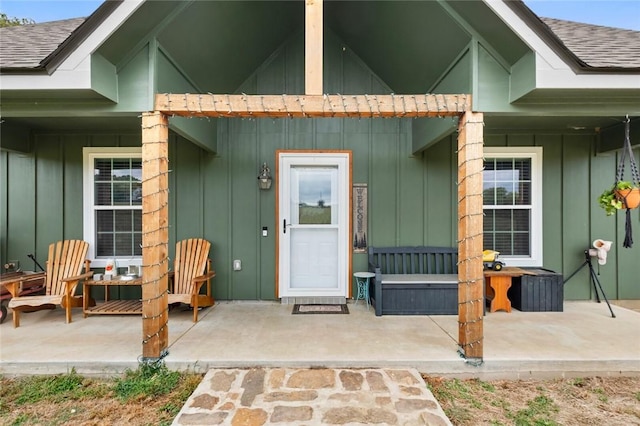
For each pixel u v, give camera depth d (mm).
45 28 4785
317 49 2896
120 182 4793
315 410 2262
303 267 4824
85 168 4723
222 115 2992
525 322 3828
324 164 4812
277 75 4789
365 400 2379
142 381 2695
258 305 4586
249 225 4781
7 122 4316
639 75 2748
